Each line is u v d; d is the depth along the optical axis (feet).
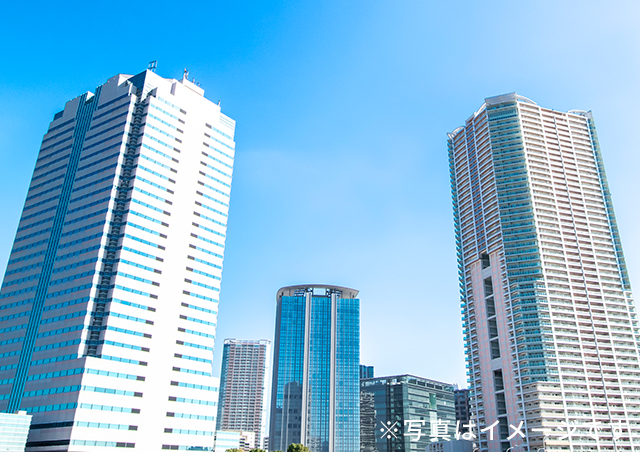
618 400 640.99
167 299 538.88
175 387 517.55
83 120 621.31
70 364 466.70
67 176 591.37
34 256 561.43
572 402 627.46
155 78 615.98
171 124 602.44
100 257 509.76
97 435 446.60
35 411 463.83
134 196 541.75
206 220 605.73
